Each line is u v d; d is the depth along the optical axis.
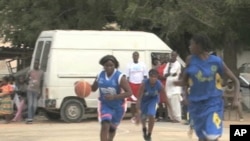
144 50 61.44
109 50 60.12
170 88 56.72
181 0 67.00
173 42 76.75
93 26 73.81
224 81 25.97
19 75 64.31
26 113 61.47
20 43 78.62
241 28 73.38
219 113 25.00
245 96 69.50
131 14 66.06
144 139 41.53
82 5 74.38
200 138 25.31
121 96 31.28
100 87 31.84
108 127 31.59
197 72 24.88
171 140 42.75
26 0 74.25
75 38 59.12
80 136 45.66
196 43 24.95
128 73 56.72
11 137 45.25
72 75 58.44
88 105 59.06
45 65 58.69
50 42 58.69
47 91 57.78
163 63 59.19
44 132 48.88
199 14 66.69
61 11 75.31
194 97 25.28
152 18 66.50
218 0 68.56
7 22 75.94
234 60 78.81
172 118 57.56
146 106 40.22
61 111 58.25
